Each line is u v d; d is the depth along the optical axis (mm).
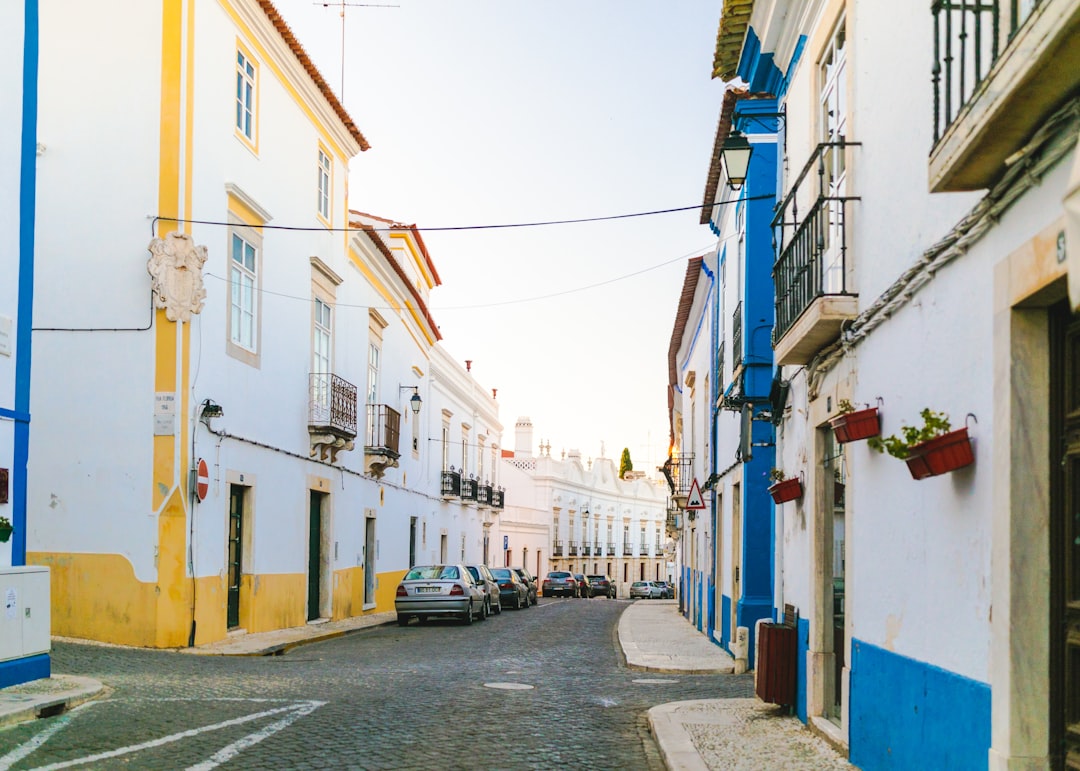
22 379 9805
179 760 6961
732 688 12164
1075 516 4500
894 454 5562
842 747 7477
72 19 15141
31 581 9664
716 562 19031
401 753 7480
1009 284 4711
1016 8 4230
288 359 19141
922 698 5809
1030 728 4590
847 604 7570
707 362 21719
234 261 16562
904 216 6398
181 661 12984
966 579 5215
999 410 4812
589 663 15039
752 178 13914
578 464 65625
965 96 5293
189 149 15008
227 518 16031
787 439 10250
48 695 8875
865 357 7234
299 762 7035
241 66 16969
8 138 9672
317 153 21031
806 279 8211
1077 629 4445
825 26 8570
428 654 15727
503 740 8195
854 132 7617
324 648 16562
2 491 9469
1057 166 4250
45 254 14859
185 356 14711
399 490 29484
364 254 24688
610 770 7289
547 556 58969
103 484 14484
